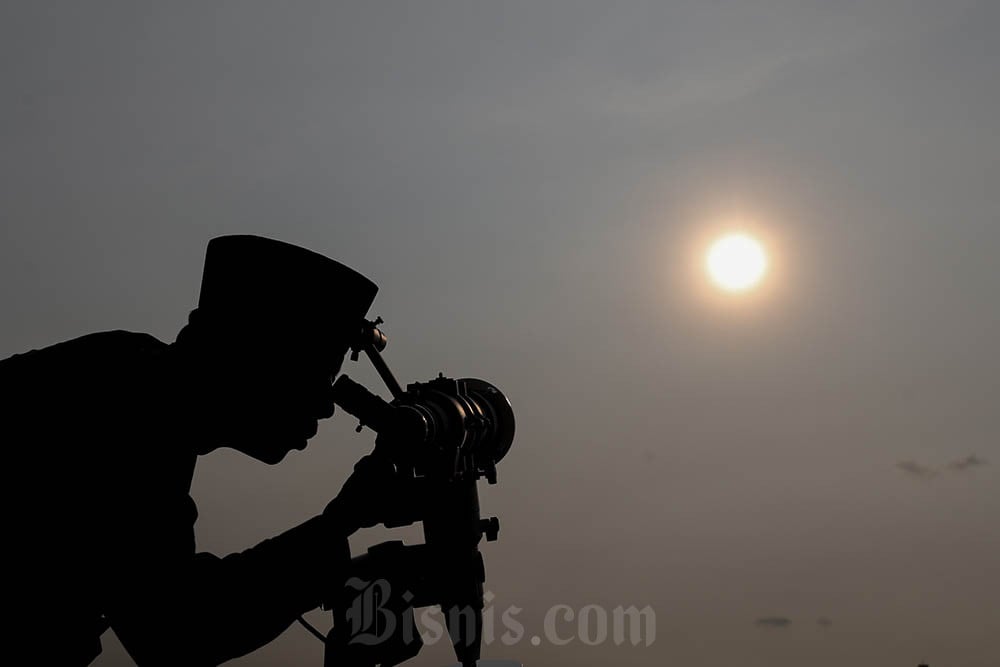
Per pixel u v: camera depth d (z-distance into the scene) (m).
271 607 1.41
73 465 1.36
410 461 1.51
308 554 1.45
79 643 1.43
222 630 1.39
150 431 1.40
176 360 1.45
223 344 1.42
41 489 1.35
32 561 1.34
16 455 1.36
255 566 1.42
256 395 1.43
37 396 1.40
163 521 1.39
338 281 1.45
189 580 1.38
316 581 1.45
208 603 1.38
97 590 1.38
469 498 1.67
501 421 1.81
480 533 1.69
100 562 1.36
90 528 1.35
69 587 1.37
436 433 1.55
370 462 1.52
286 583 1.42
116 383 1.42
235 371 1.42
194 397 1.43
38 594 1.35
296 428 1.48
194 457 1.47
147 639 1.39
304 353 1.43
